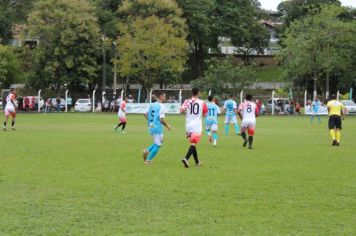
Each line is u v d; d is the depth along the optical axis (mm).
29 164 16453
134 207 10312
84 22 69562
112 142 24375
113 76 78438
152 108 16719
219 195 11516
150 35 67250
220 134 31125
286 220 9359
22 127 35469
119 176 14117
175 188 12320
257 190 12141
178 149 21625
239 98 65875
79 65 71875
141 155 19188
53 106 67625
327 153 20375
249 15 96562
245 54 104938
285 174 14625
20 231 8570
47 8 69375
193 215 9680
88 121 43812
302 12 102625
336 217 9602
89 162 17078
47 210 10023
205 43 89438
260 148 22391
